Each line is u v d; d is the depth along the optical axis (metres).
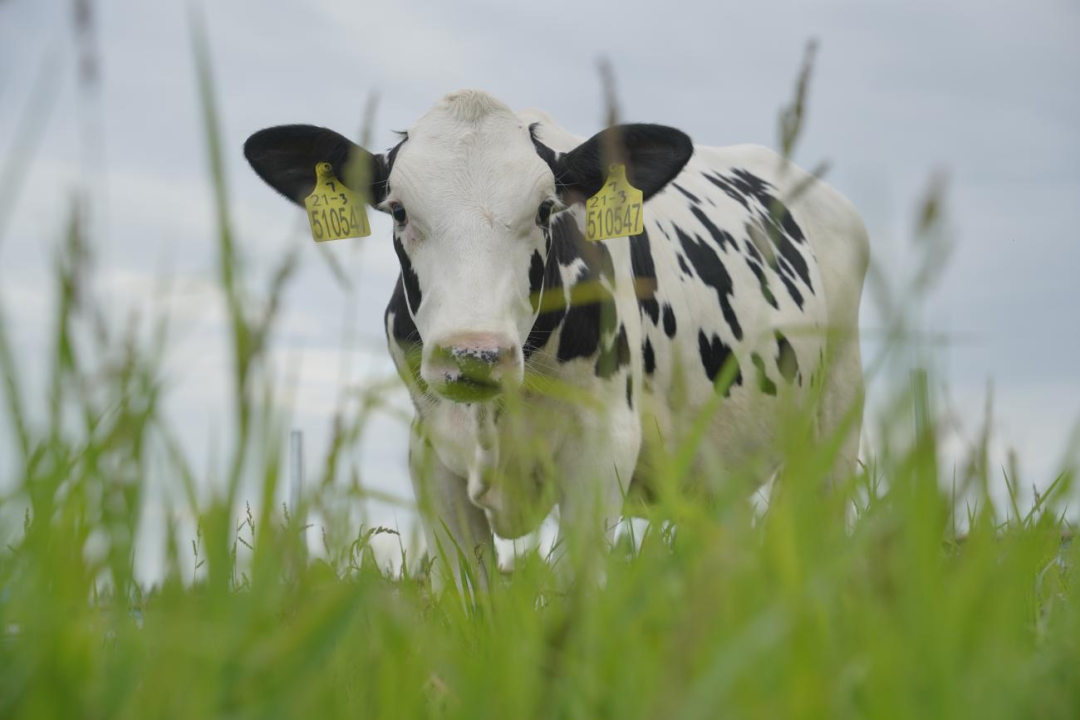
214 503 1.43
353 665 1.92
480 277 4.31
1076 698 1.64
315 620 1.45
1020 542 2.20
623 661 1.63
